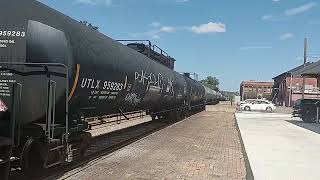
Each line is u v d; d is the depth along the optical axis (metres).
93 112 12.01
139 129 22.16
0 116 8.10
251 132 22.23
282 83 116.12
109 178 9.64
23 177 8.73
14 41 8.24
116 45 13.14
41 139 8.61
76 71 9.52
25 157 8.22
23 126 8.45
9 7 8.35
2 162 7.43
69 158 10.09
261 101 62.31
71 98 9.67
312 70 42.38
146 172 10.52
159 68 20.47
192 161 12.44
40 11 8.80
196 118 35.22
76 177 9.59
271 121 33.91
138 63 15.29
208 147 15.83
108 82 11.83
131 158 12.59
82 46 9.95
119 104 14.05
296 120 36.66
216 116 39.41
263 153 14.08
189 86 34.66
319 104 34.38
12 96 8.05
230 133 21.92
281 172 10.73
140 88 15.97
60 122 9.44
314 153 14.55
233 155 13.96
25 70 8.29
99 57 10.96
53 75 8.62
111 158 12.48
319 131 24.44
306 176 10.31
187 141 17.52
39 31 8.53
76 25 10.20
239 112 51.44
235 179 10.09
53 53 8.74
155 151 14.23
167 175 10.27
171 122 27.88
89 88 10.53
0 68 8.21
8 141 7.62
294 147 16.08
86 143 11.22
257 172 10.62
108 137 17.69
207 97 60.97
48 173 9.76
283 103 112.62
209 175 10.46
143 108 19.17
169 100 24.95
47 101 8.46
